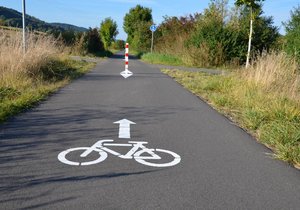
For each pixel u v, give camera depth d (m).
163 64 27.73
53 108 8.34
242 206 3.78
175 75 17.81
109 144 5.73
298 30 16.06
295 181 4.57
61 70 14.96
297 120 7.48
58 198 3.74
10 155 4.98
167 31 38.97
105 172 4.54
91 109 8.45
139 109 8.75
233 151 5.70
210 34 26.56
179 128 7.02
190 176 4.54
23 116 7.36
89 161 4.91
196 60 26.28
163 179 4.39
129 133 6.46
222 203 3.82
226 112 8.86
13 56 11.37
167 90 12.33
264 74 11.05
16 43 12.28
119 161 4.97
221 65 26.08
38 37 14.13
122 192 3.96
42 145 5.49
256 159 5.36
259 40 26.52
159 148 5.66
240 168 4.93
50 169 4.54
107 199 3.77
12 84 9.98
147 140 6.08
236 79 12.31
